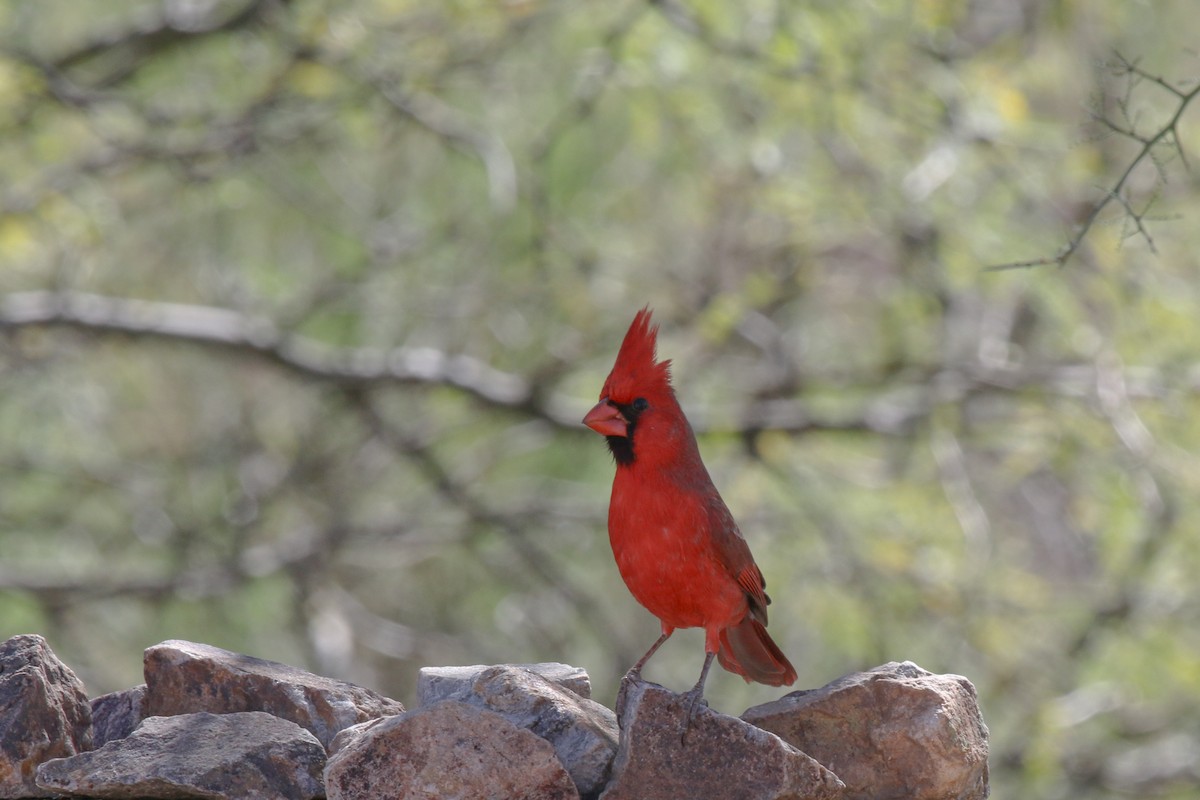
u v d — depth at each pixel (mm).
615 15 16375
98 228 16125
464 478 20859
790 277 18453
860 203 16328
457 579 23094
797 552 17500
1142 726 18859
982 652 17422
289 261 20516
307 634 19719
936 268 16406
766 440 17484
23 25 16656
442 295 19797
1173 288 15922
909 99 15680
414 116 16531
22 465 19234
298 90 16406
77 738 6172
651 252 19609
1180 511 16453
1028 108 15977
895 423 17625
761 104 16250
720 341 17625
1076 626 17750
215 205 18484
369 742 5531
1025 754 17203
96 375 20688
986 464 19156
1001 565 17297
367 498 22078
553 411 18422
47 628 18859
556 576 19281
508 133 18953
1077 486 17031
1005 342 18000
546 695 6055
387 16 16078
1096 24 16359
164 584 18750
